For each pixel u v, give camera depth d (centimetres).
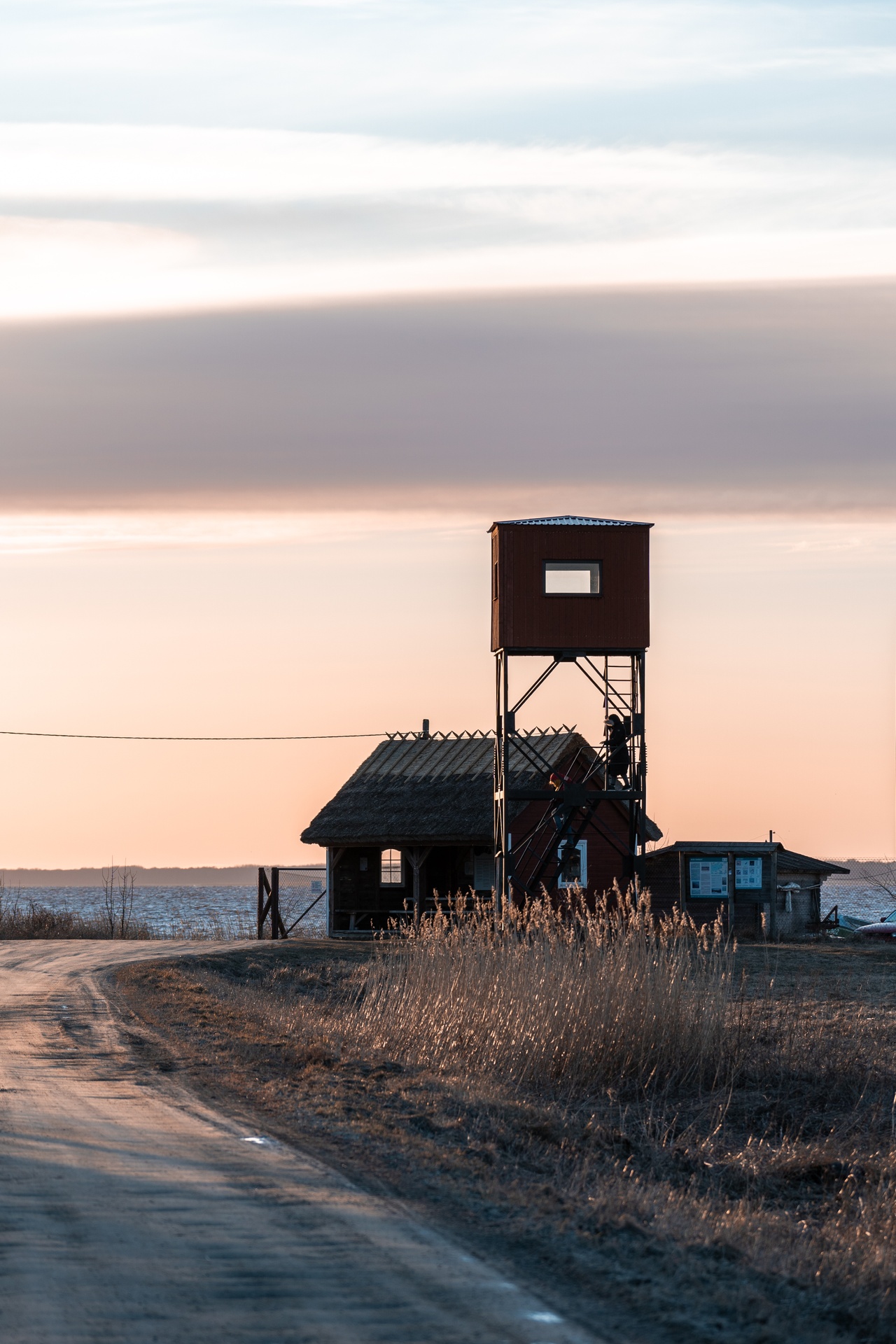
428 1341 1148
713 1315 1271
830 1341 1232
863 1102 2916
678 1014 3131
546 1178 1923
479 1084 2778
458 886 8038
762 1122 2762
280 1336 1151
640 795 6981
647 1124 2623
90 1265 1348
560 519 7119
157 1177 1731
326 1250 1418
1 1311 1205
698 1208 1809
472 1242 1479
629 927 3600
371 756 8800
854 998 4394
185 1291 1271
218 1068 2747
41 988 4516
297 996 4612
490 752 8369
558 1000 3139
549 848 7075
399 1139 2073
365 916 8106
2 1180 1708
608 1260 1445
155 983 4616
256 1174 1764
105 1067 2755
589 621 6962
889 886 3631
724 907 7662
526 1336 1170
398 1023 3366
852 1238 1747
